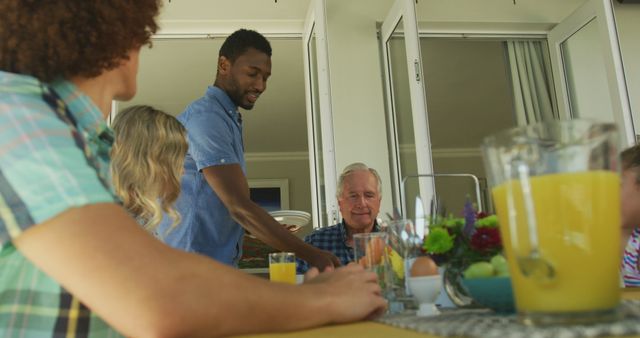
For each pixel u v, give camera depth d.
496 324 0.47
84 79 0.63
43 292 0.55
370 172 2.52
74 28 0.57
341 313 0.57
